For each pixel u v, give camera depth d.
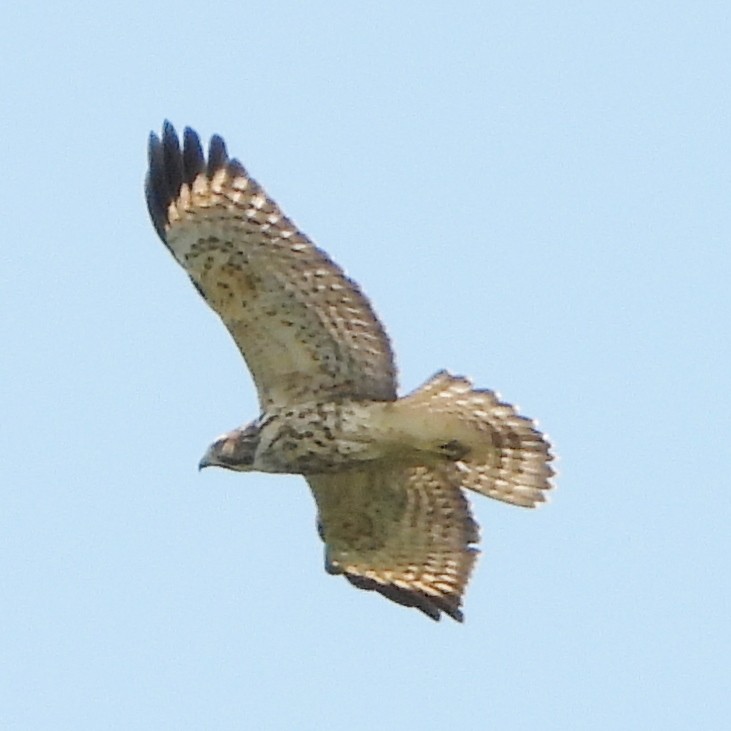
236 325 25.86
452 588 27.58
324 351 25.80
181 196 25.58
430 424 25.94
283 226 25.45
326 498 27.45
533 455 26.50
